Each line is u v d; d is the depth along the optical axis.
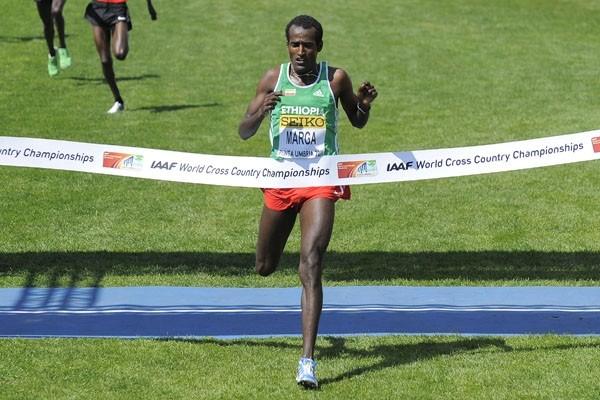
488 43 70.19
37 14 75.44
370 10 81.19
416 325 24.67
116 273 28.98
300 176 21.70
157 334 23.89
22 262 29.94
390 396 20.00
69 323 24.70
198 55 64.25
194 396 19.97
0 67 59.88
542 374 21.12
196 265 29.91
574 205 36.78
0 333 23.89
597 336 23.66
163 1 81.94
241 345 22.97
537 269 29.69
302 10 80.12
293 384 20.59
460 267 29.86
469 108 52.16
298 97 21.62
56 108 50.88
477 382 20.70
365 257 30.92
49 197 37.25
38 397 19.86
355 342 23.27
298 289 27.62
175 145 44.34
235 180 22.30
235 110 51.22
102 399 19.80
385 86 57.06
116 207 36.25
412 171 22.30
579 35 74.44
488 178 40.53
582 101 53.97
